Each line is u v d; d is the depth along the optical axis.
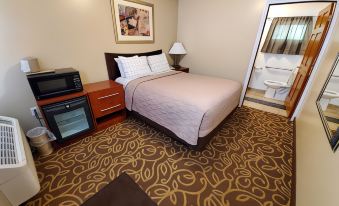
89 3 2.29
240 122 2.74
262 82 4.51
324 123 1.29
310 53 2.67
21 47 1.84
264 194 1.48
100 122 2.47
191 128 1.77
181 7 3.69
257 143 2.20
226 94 2.12
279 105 3.54
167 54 3.93
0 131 1.40
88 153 1.96
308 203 1.07
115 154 1.95
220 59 3.47
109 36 2.67
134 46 3.12
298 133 2.18
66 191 1.48
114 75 2.87
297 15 3.60
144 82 2.49
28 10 1.80
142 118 2.47
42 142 1.85
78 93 2.04
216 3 3.16
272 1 2.59
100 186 1.54
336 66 1.43
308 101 2.28
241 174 1.69
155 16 3.32
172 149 2.05
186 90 2.13
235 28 3.08
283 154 2.00
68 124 2.15
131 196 1.44
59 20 2.06
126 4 2.74
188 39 3.82
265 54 4.23
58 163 1.80
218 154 1.97
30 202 1.38
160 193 1.47
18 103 1.94
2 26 1.68
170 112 1.97
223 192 1.49
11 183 1.12
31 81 1.69
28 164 1.23
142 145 2.12
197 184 1.57
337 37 1.74
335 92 1.29
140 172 1.70
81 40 2.34
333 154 0.96
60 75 1.87
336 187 0.80
